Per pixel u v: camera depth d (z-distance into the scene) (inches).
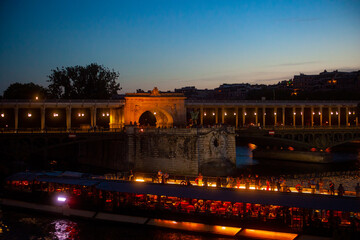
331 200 1473.9
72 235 1660.9
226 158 2785.4
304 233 1510.8
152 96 3356.3
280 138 3683.6
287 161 3853.3
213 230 1637.6
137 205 1769.2
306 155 3762.3
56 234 1673.2
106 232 1697.8
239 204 1660.9
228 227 1617.9
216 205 1695.4
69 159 3902.6
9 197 2044.8
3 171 2706.7
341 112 5403.5
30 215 1942.7
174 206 1721.2
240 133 3484.3
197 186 1704.0
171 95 3405.5
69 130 3154.5
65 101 3282.5
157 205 1733.5
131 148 2834.6
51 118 4409.5
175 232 1691.7
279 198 1531.7
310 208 1449.3
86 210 1852.9
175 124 3410.4
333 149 4960.6
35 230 1723.7
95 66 4854.8
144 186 1760.6
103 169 3161.9
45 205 1946.4
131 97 3297.2
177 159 2716.5
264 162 3782.0
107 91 4975.4
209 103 3742.6
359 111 4394.7
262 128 3708.2
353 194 1665.8
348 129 3949.3
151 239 1609.3
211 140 2728.8
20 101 3107.8
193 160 2669.8
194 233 1665.8
